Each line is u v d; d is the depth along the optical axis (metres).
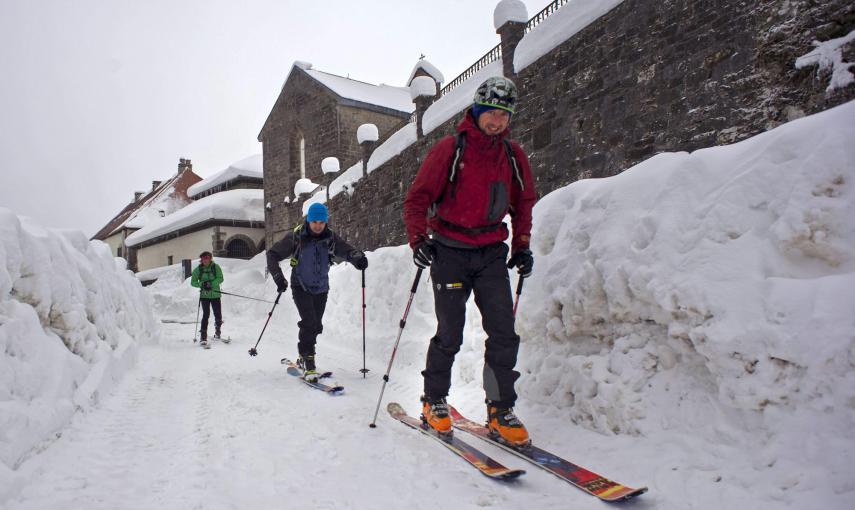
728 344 2.17
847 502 1.64
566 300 3.16
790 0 6.14
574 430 2.89
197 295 18.34
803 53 6.00
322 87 27.98
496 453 2.79
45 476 2.42
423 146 14.87
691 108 7.33
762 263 2.22
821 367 1.89
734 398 2.15
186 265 24.70
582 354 3.12
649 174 2.97
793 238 2.12
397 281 6.84
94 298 4.65
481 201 2.83
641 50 8.11
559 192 3.81
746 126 6.60
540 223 3.77
